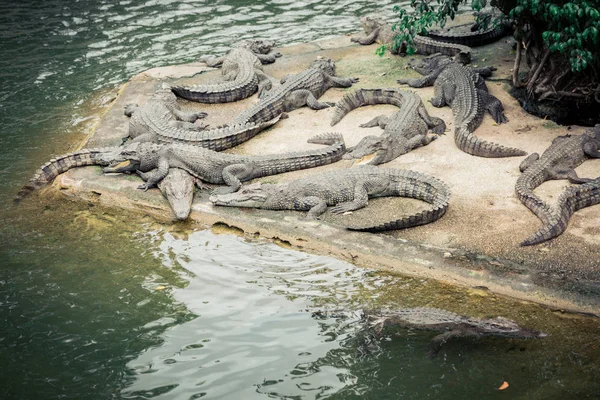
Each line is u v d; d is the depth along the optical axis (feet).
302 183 25.93
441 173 27.37
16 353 19.53
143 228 26.40
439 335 18.95
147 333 20.24
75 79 41.37
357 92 34.35
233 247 24.75
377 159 28.35
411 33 35.70
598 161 27.12
